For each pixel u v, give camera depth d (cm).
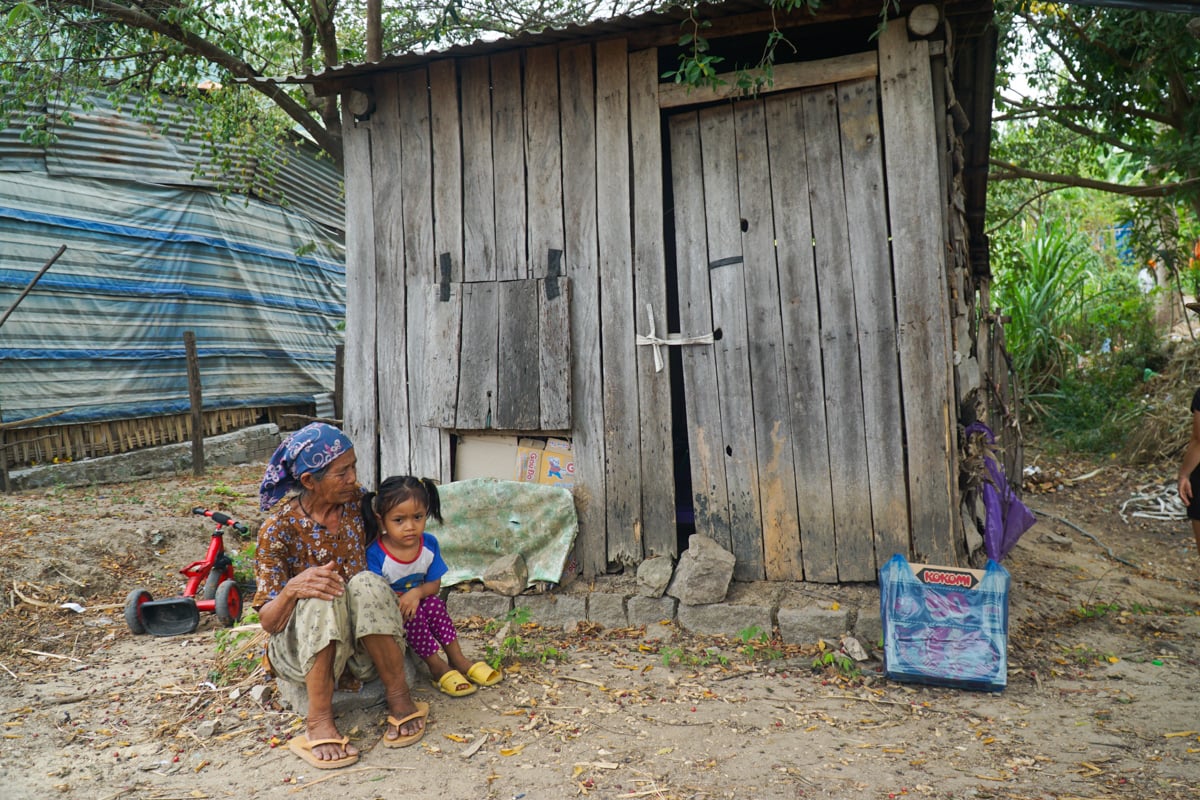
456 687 393
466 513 532
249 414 1171
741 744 353
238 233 1132
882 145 477
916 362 469
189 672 448
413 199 552
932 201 464
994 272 1327
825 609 467
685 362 514
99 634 523
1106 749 351
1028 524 498
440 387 540
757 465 502
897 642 427
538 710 385
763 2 458
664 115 559
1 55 838
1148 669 451
